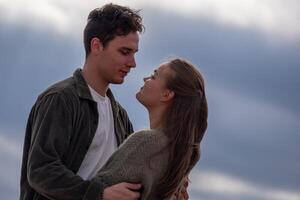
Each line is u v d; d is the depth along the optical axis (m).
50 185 4.55
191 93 4.48
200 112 4.54
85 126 4.88
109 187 4.33
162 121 4.51
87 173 4.88
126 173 4.33
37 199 4.81
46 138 4.69
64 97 4.82
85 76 5.05
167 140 4.43
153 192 4.43
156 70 4.61
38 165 4.62
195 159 4.55
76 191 4.48
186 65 4.55
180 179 4.45
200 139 4.57
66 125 4.76
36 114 4.85
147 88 4.57
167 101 4.52
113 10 5.04
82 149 4.85
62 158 4.77
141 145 4.38
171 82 4.50
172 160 4.41
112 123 5.11
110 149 5.04
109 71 5.04
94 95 5.02
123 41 5.02
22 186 4.95
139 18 5.09
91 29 5.07
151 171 4.38
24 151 4.96
